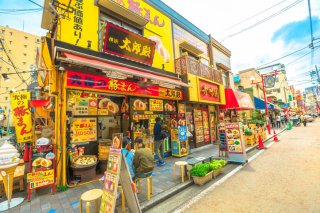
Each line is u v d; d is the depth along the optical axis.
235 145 7.07
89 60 5.09
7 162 3.92
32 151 4.46
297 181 4.65
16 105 7.10
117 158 3.18
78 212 3.58
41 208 3.79
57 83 4.98
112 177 3.14
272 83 16.64
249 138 10.23
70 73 4.92
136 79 6.79
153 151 7.77
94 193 3.28
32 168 4.32
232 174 5.73
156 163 7.27
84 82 5.20
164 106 8.53
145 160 4.16
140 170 4.13
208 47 13.97
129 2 7.68
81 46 5.76
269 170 5.80
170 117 8.96
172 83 7.21
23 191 4.82
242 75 25.00
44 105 7.26
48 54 4.84
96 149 6.08
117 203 3.96
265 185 4.57
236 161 6.99
